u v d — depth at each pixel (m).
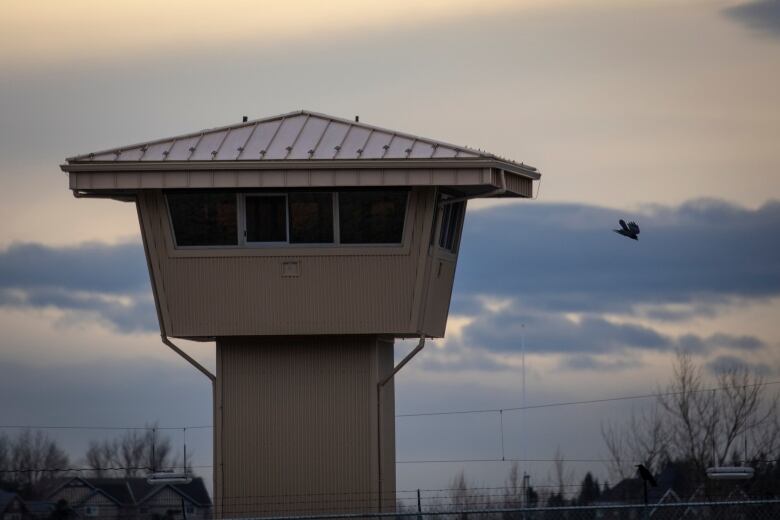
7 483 149.75
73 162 112.50
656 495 188.25
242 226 114.31
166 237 114.31
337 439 116.00
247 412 116.50
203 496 148.12
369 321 114.19
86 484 149.12
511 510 95.12
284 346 117.00
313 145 113.94
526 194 119.62
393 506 119.25
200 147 114.50
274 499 115.69
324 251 114.19
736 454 192.25
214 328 114.50
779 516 142.25
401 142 113.56
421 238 113.69
